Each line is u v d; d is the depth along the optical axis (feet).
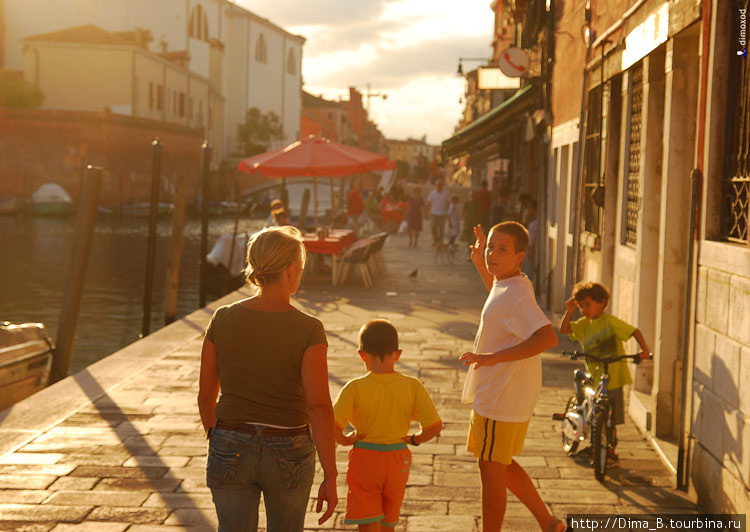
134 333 61.26
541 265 54.13
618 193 31.04
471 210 100.89
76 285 40.19
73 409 25.58
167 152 249.75
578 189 38.06
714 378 17.22
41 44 250.78
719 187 17.94
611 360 20.33
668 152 22.43
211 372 11.78
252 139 370.53
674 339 22.53
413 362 33.45
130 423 24.22
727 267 16.56
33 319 68.03
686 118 22.31
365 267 59.06
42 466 20.51
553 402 27.40
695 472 18.45
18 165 215.51
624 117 29.99
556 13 49.37
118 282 90.89
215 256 80.94
